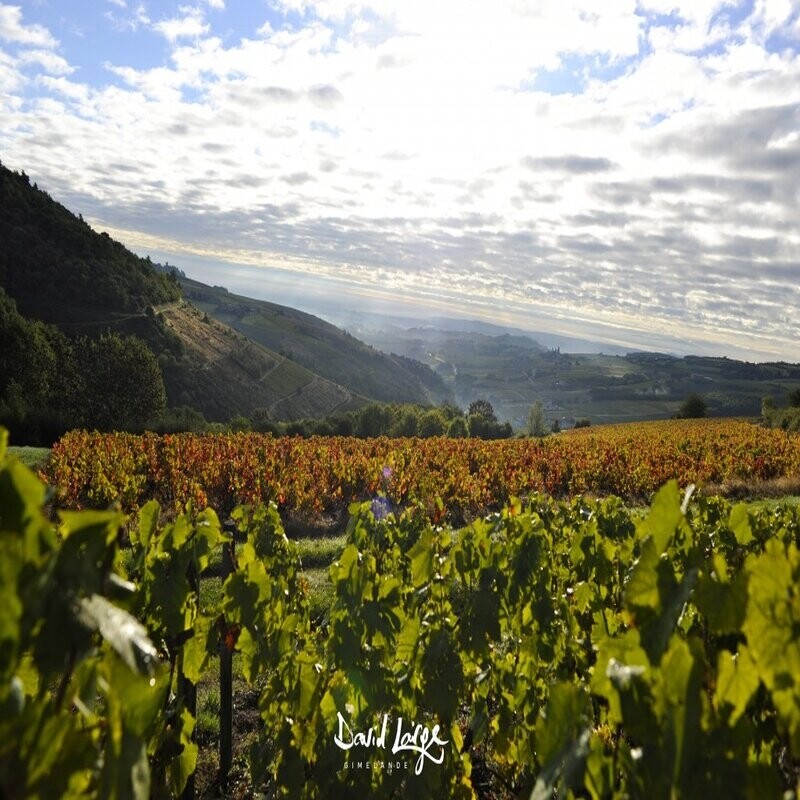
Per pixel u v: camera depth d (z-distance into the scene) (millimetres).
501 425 56750
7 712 1061
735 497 18500
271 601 3410
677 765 1237
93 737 1542
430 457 21828
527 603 3662
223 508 16031
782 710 1301
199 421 50969
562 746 1391
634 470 20922
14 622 1040
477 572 3732
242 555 3465
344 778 2795
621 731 2570
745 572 1496
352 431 50375
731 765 1270
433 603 3873
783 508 6227
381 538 4992
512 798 3385
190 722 2750
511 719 3305
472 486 17141
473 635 3428
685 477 20047
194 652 3098
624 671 1472
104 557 1224
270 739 3264
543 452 24312
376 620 3059
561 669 3504
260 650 3312
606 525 5121
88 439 22641
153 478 16609
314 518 14320
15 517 1130
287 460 20172
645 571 1636
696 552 2027
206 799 3840
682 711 1251
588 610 3857
